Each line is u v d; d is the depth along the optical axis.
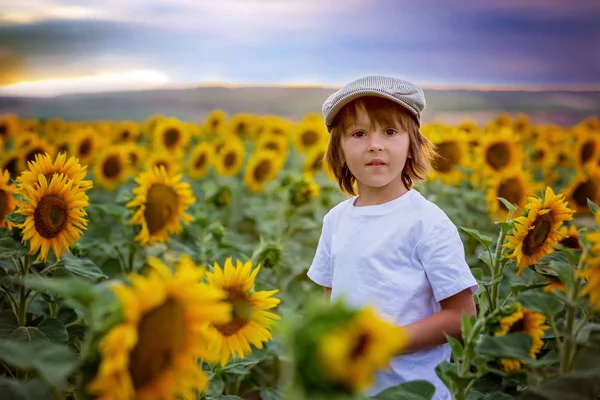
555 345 3.08
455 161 6.82
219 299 2.56
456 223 5.70
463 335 2.20
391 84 2.97
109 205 4.54
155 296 1.69
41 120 12.29
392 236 2.95
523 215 3.06
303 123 10.46
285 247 5.16
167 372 1.75
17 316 3.13
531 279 3.44
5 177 3.38
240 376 4.06
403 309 2.86
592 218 6.08
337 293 3.02
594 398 2.08
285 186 5.84
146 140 11.95
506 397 2.46
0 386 1.92
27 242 3.21
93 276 3.05
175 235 5.61
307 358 1.47
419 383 2.16
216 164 8.89
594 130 10.45
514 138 6.54
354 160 3.01
